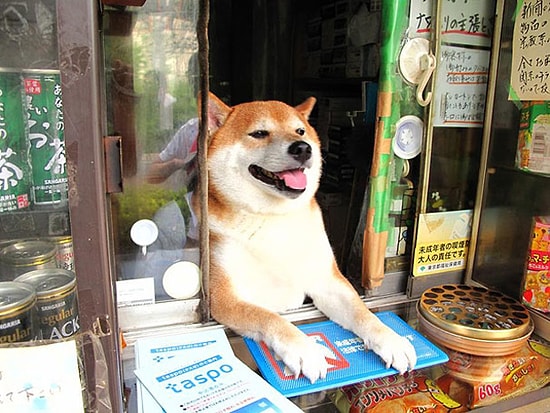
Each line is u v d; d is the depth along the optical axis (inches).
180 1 33.8
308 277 42.8
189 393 31.0
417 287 46.9
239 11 71.2
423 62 41.4
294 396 33.0
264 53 73.9
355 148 55.4
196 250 39.1
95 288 23.7
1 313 24.1
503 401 36.6
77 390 24.5
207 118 36.1
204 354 35.6
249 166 39.9
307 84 76.6
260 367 35.4
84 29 20.8
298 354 34.6
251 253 41.0
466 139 45.8
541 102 40.4
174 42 34.4
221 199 40.4
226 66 73.3
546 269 41.1
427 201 45.5
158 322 39.4
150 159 36.2
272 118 40.9
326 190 67.1
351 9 64.0
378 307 45.3
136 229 37.3
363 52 61.6
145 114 35.2
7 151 25.5
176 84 35.2
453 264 48.0
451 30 42.6
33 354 23.7
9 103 25.1
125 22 33.1
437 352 38.0
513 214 44.6
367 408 34.6
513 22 42.1
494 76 44.3
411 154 44.4
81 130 21.8
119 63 33.7
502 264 46.0
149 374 32.9
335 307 42.3
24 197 26.5
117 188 25.0
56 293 26.4
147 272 38.5
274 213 40.6
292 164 39.1
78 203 22.5
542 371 38.8
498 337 37.3
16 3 23.4
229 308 39.2
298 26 76.1
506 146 44.6
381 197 43.1
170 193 37.4
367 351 37.9
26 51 24.3
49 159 26.3
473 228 47.4
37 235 27.1
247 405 29.9
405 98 42.8
